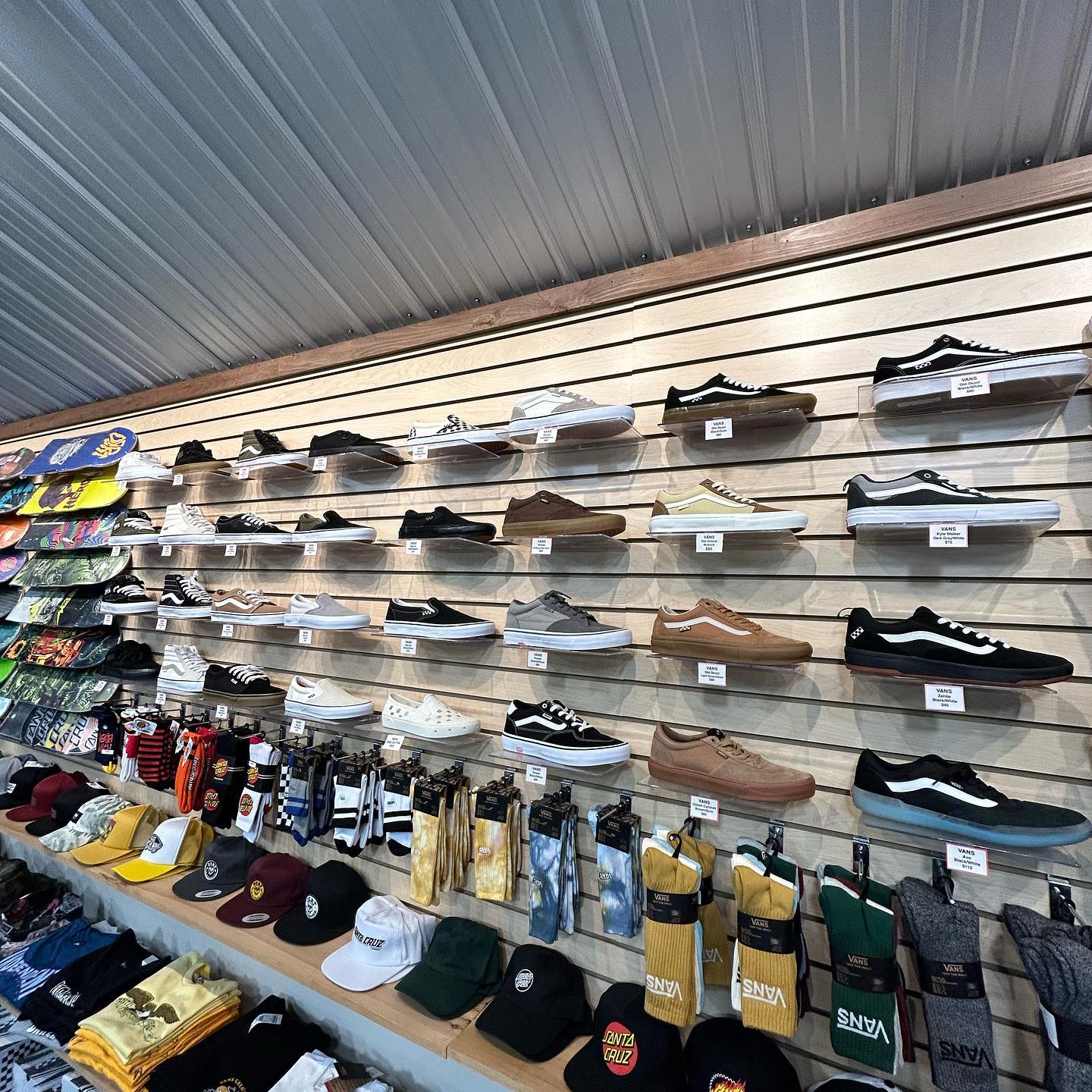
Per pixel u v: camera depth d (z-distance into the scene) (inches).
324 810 88.9
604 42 60.1
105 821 109.3
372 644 95.9
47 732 128.6
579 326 82.6
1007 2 50.7
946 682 53.8
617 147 68.2
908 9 52.6
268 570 110.4
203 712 113.8
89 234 100.8
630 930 63.1
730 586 69.2
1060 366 50.3
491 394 89.1
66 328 124.3
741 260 70.4
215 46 69.1
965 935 49.6
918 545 61.1
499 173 74.7
